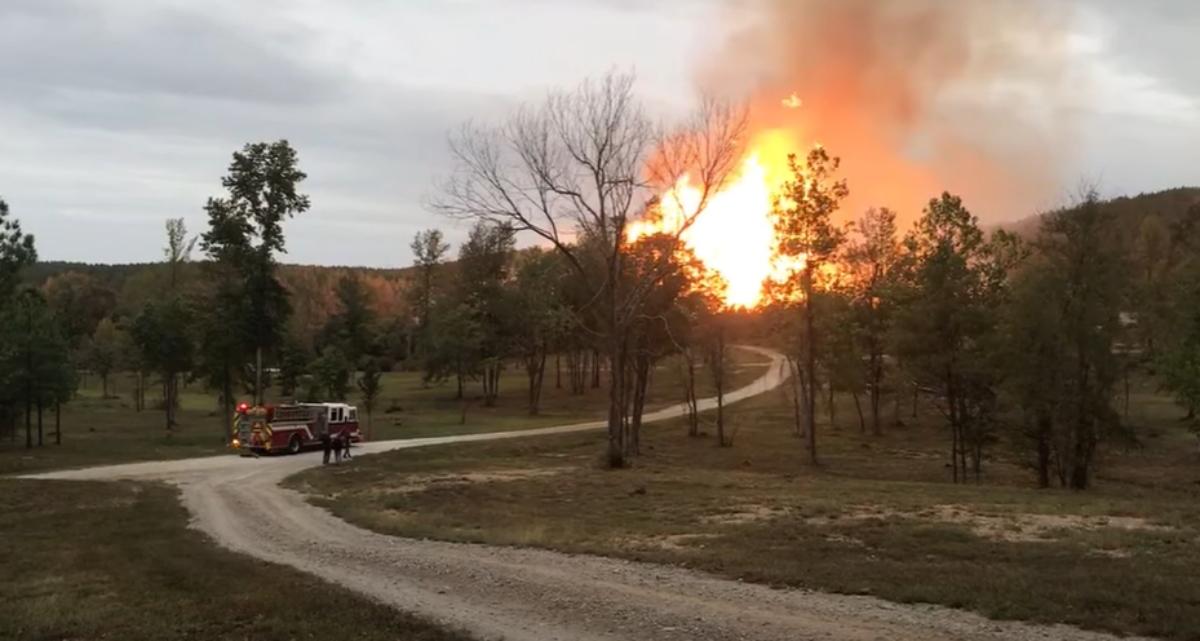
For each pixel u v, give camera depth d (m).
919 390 42.66
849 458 48.19
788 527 16.30
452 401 87.06
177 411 75.94
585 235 35.91
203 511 21.97
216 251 53.09
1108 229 32.91
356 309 110.12
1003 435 36.88
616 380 34.81
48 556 14.96
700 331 54.25
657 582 11.37
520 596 10.78
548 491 25.50
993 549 13.09
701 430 63.31
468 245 85.12
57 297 107.31
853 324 52.47
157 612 9.83
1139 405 60.94
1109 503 19.36
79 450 44.44
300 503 23.62
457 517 19.77
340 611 9.83
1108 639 8.05
